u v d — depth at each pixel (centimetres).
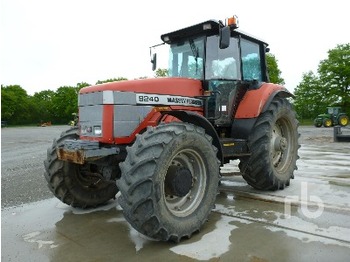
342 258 238
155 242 283
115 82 334
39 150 1132
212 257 248
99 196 398
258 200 399
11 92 7244
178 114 343
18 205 410
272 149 452
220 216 343
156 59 468
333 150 889
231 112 429
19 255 261
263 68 503
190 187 301
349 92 3784
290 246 261
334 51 3891
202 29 405
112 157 333
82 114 347
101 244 281
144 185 260
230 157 416
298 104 4328
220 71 412
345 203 372
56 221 345
